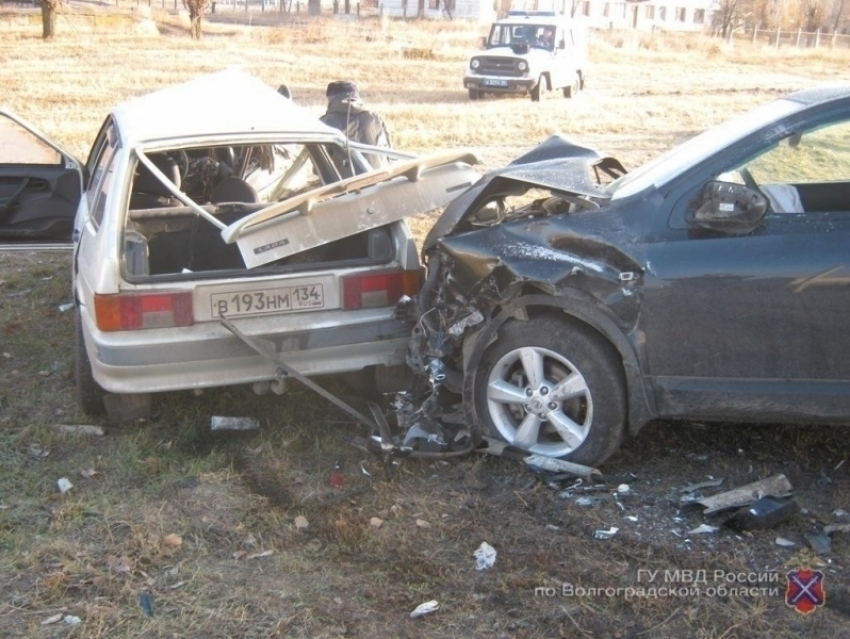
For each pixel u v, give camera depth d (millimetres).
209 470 4453
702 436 4637
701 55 36250
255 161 6480
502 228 4383
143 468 4473
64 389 5453
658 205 4105
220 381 4523
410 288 4684
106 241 4410
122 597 3520
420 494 4215
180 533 3951
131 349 4352
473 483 4270
